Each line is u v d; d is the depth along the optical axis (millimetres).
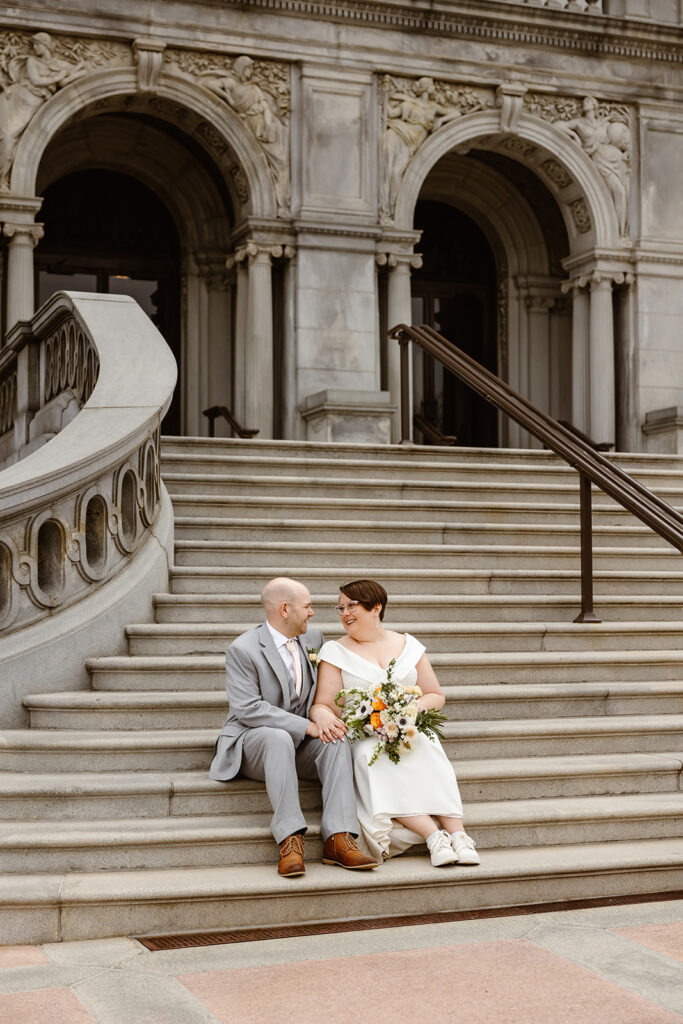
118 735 5555
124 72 15727
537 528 8562
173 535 7383
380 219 16844
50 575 6219
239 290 16797
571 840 5438
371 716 5156
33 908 4516
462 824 5211
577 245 18422
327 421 14055
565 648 7160
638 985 4020
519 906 4996
